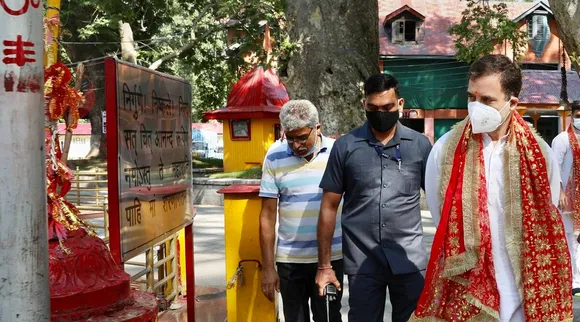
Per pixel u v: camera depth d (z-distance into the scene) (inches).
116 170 124.3
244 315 175.2
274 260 159.0
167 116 159.6
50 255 105.8
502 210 107.5
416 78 1176.8
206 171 824.3
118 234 124.3
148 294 125.0
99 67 201.8
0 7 70.3
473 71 107.8
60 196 115.4
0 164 70.3
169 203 158.6
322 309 159.6
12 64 70.7
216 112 732.0
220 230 449.1
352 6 342.0
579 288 252.1
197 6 829.8
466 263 105.3
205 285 269.6
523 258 105.6
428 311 109.3
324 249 141.6
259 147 726.5
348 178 140.6
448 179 110.4
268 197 157.8
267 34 553.6
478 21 673.6
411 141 141.0
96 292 106.0
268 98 730.2
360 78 343.6
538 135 112.1
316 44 343.9
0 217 70.4
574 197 255.6
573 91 1135.6
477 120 104.7
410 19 1163.3
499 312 106.1
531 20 1210.0
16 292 70.9
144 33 903.1
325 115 344.8
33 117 72.3
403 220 138.1
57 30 120.5
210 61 882.1
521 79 107.4
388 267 136.8
